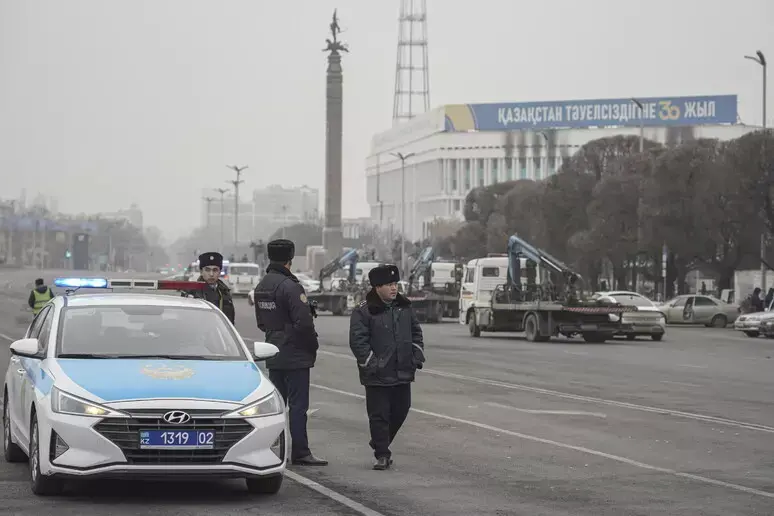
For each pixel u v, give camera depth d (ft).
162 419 63.77
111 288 91.04
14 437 78.33
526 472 80.28
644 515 65.41
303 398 81.92
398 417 81.87
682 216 453.58
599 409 122.31
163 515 62.85
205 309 78.18
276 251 81.61
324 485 73.67
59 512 63.05
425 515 64.44
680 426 107.65
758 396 139.44
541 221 581.53
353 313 80.07
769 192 433.89
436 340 272.31
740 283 453.99
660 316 282.15
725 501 70.03
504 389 145.28
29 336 83.46
